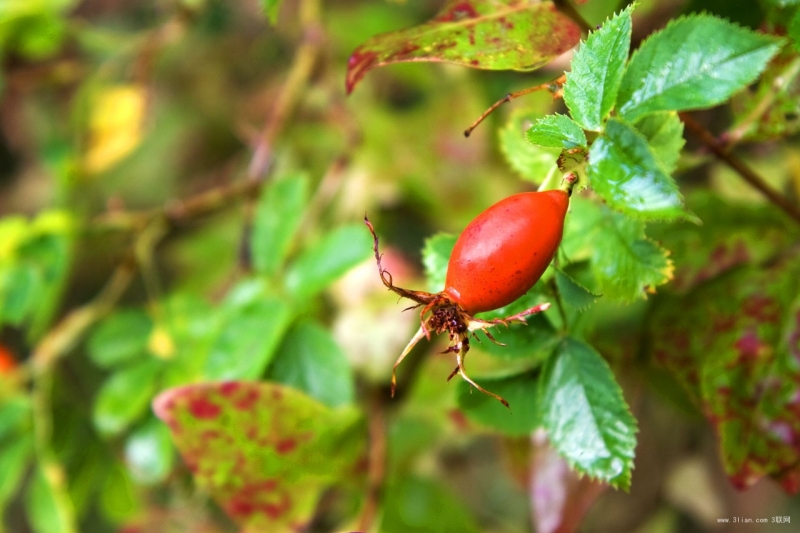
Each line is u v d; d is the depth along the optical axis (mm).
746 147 291
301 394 251
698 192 248
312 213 356
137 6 542
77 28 401
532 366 220
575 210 214
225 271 399
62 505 304
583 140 190
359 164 377
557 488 250
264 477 254
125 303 503
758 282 238
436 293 211
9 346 477
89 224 326
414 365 308
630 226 208
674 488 344
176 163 510
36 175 535
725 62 190
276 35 461
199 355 278
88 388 423
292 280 277
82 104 389
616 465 205
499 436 268
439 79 398
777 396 229
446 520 282
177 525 340
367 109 400
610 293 207
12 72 427
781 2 210
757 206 245
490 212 194
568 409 210
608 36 191
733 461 228
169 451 287
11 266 317
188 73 509
